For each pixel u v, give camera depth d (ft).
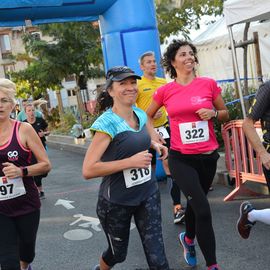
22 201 9.97
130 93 9.36
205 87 12.01
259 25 34.35
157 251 9.46
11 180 9.77
